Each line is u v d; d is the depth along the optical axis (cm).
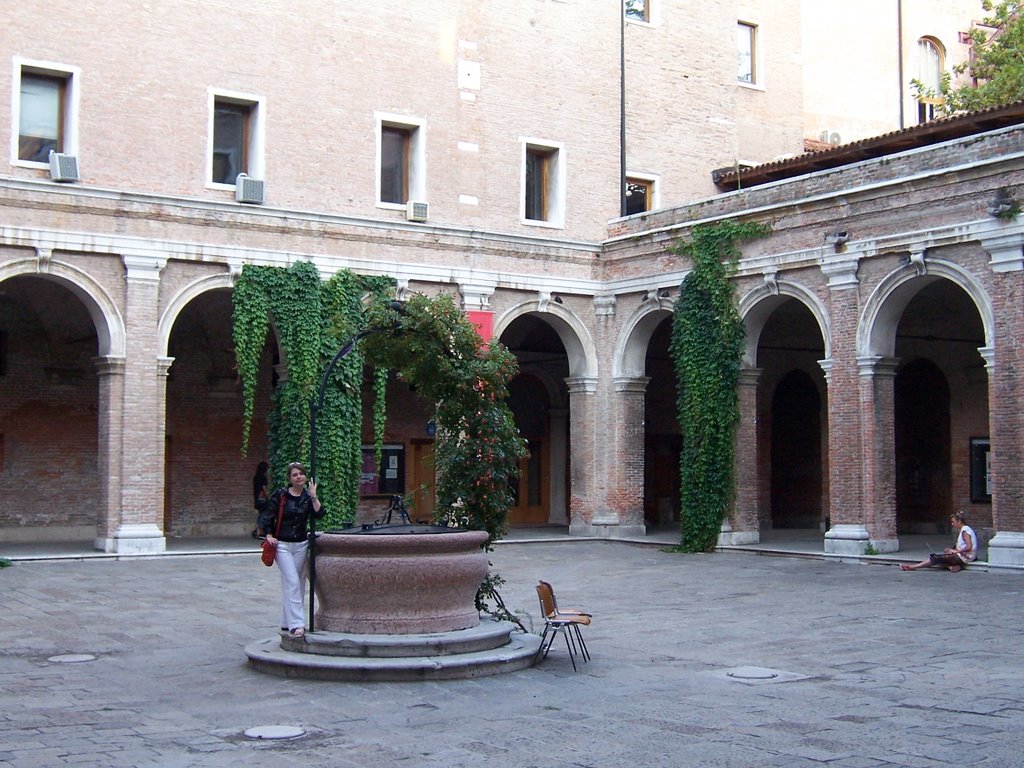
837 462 2580
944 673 1305
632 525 3131
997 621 1694
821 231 2620
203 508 3117
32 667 1356
